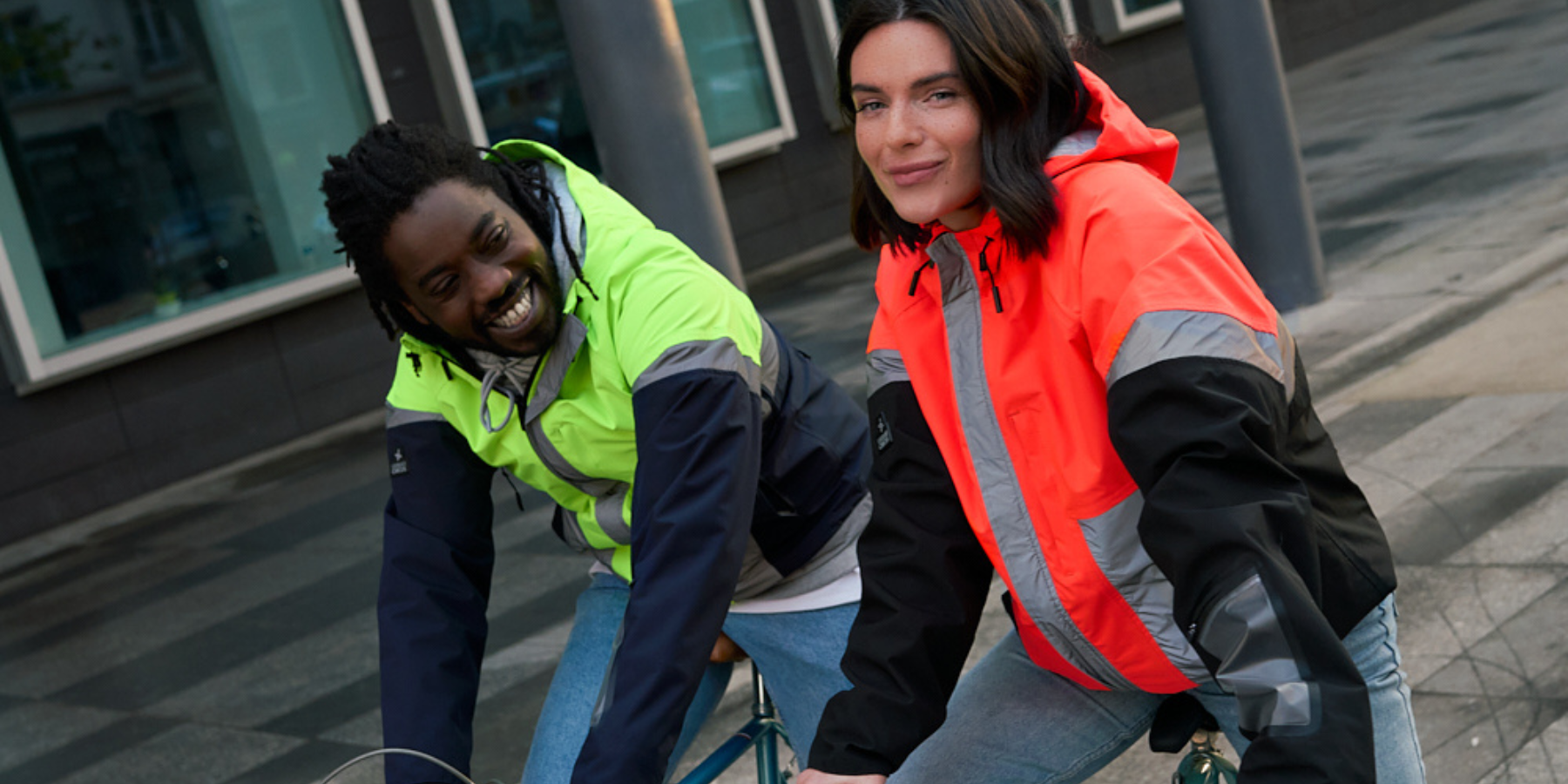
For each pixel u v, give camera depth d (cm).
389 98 943
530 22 1003
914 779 167
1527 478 393
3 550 773
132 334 814
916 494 162
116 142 819
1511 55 1236
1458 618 326
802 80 1137
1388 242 702
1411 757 152
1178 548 126
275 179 875
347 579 575
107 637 568
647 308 173
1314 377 524
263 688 467
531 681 419
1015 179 138
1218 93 602
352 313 908
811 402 198
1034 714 167
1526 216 679
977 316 149
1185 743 159
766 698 213
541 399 182
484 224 166
